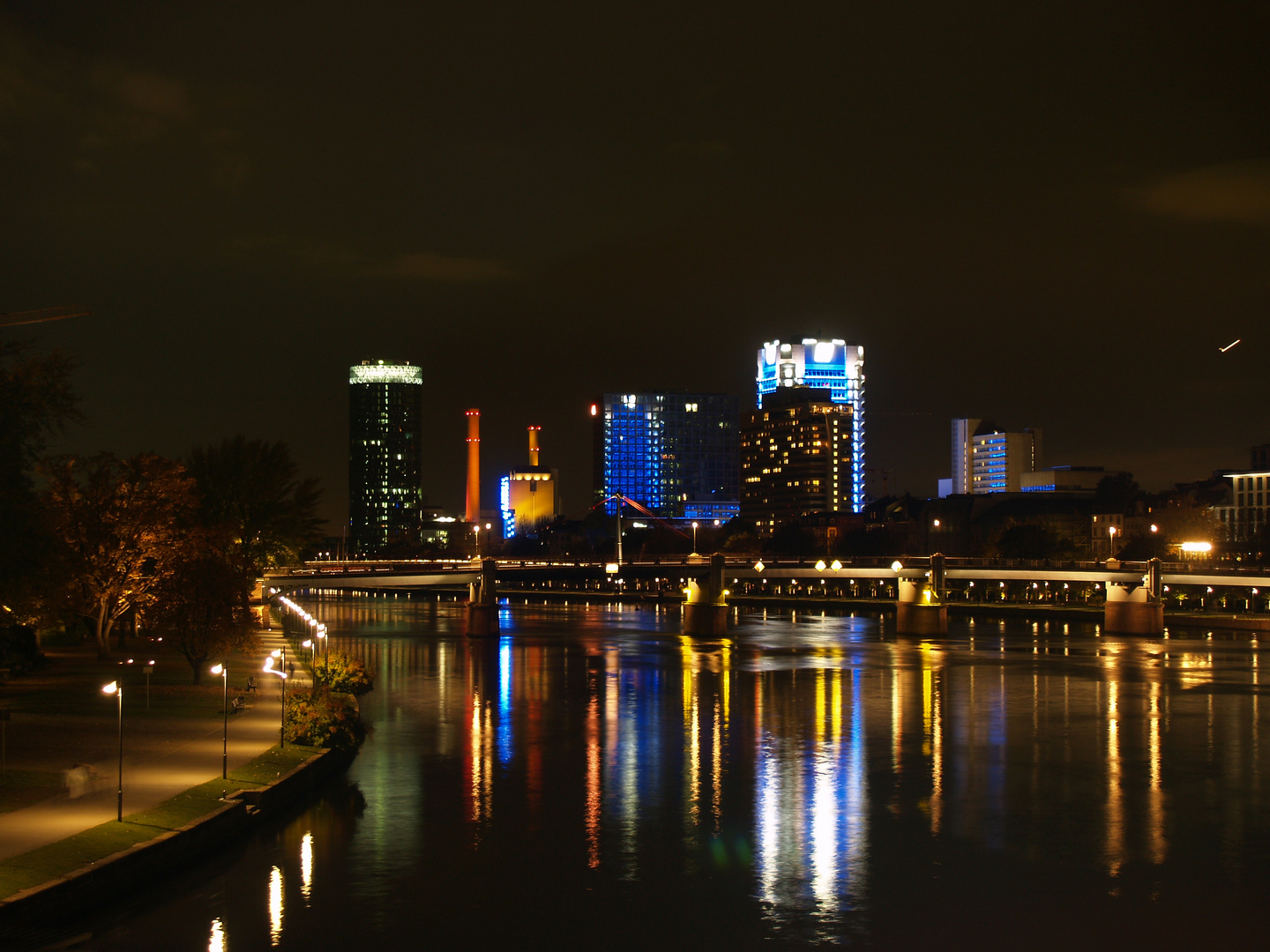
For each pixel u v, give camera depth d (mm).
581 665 159750
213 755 69438
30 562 67812
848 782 82625
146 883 50531
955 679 143750
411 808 72250
